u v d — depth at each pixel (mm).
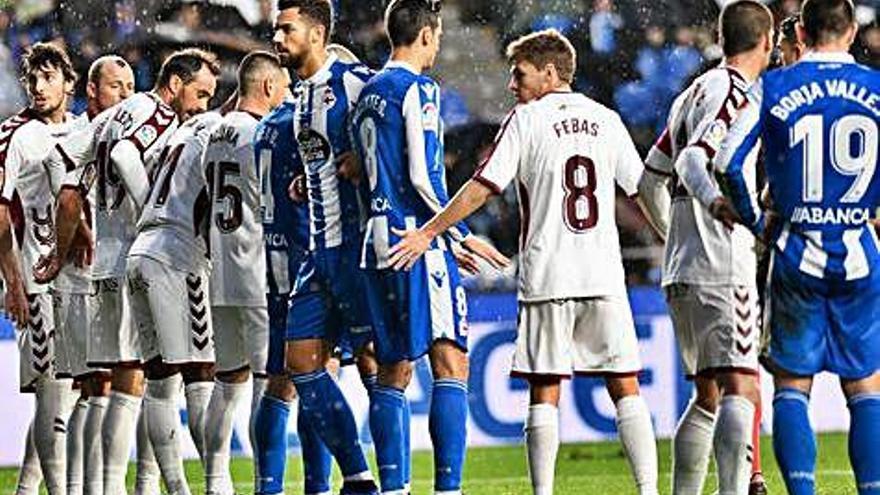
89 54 60656
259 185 30938
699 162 26125
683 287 28422
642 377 47844
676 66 60469
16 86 61156
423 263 28219
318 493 30734
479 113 60375
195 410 33688
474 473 44281
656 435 47969
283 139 30391
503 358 48125
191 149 33156
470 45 61031
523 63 29625
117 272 33812
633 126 60438
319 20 29234
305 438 30609
